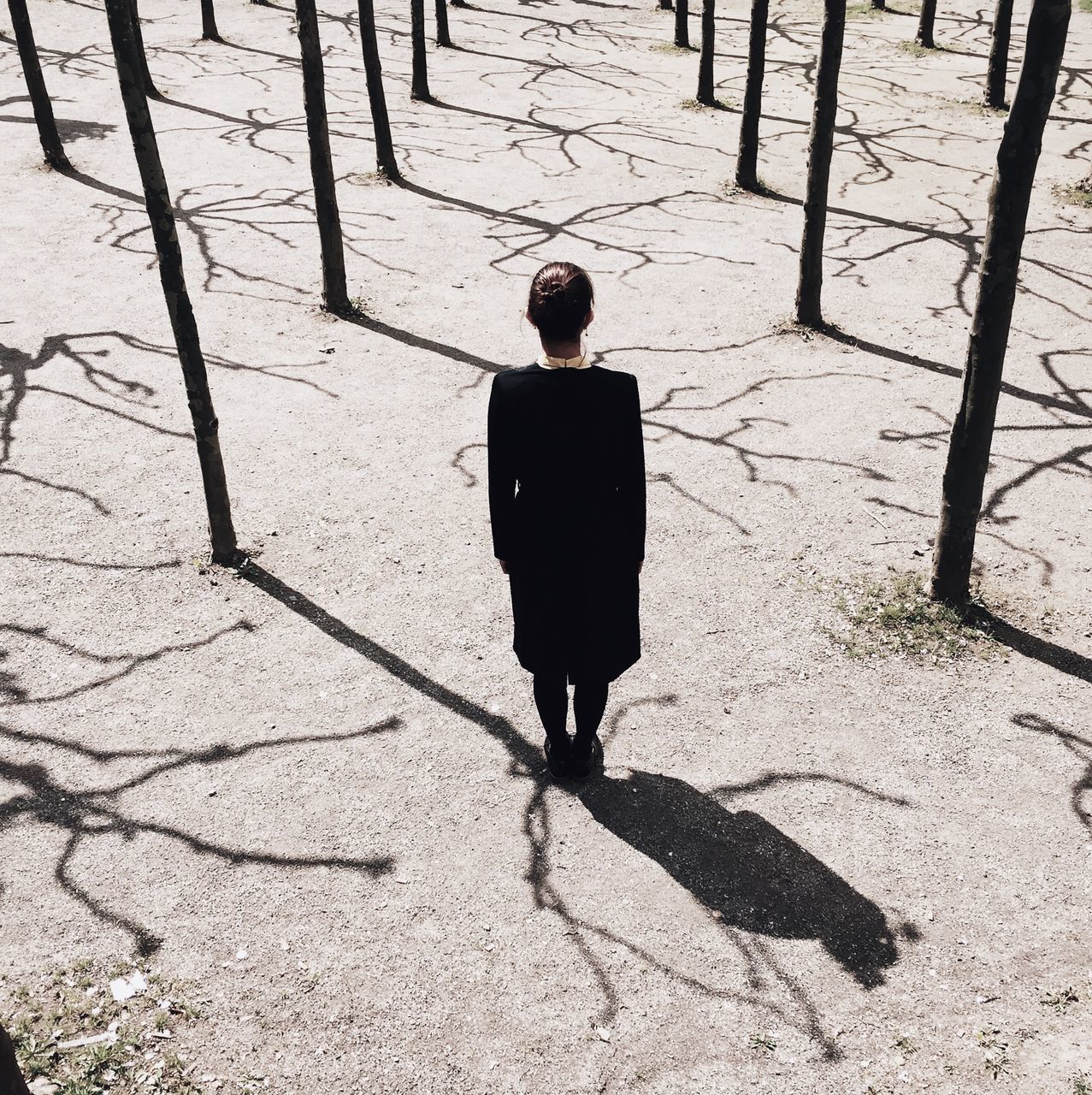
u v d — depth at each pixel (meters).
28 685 3.48
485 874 2.81
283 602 3.90
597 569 2.69
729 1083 2.29
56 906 2.71
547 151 9.59
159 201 3.43
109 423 5.13
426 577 4.05
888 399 5.34
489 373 5.62
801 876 2.79
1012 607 3.81
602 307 6.41
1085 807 2.99
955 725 3.29
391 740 3.27
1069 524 4.28
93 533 4.30
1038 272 6.80
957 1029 2.39
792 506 4.47
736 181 8.49
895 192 8.44
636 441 2.62
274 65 12.83
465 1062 2.33
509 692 3.48
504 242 7.46
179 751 3.22
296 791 3.08
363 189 8.52
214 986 2.50
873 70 12.55
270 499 4.54
